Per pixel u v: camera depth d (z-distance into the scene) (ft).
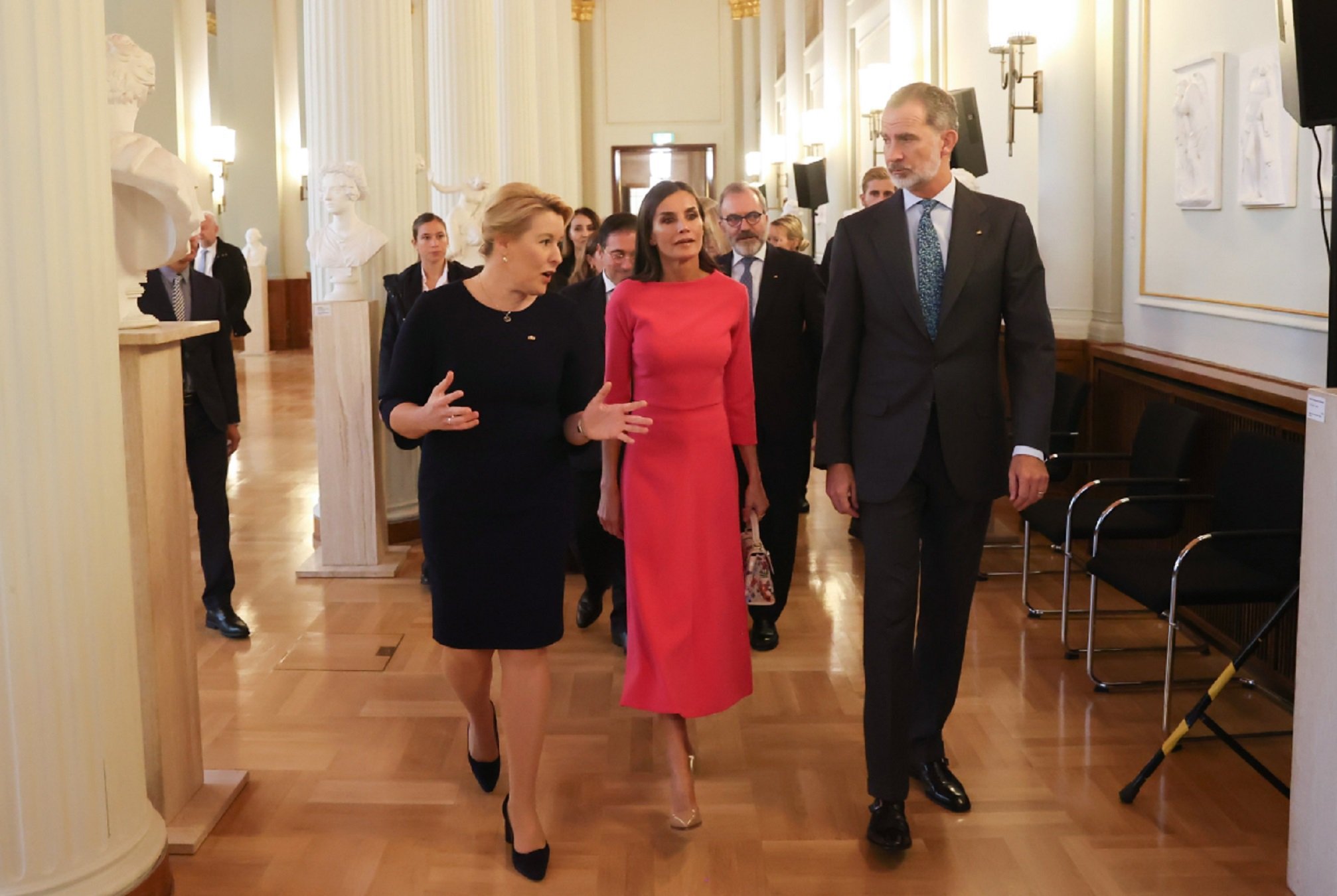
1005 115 27.25
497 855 11.39
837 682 15.85
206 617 18.54
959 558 11.75
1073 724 14.17
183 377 17.53
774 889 10.74
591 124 83.15
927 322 11.29
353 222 22.33
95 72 9.03
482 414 10.85
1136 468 17.85
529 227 10.70
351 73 23.17
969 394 11.27
